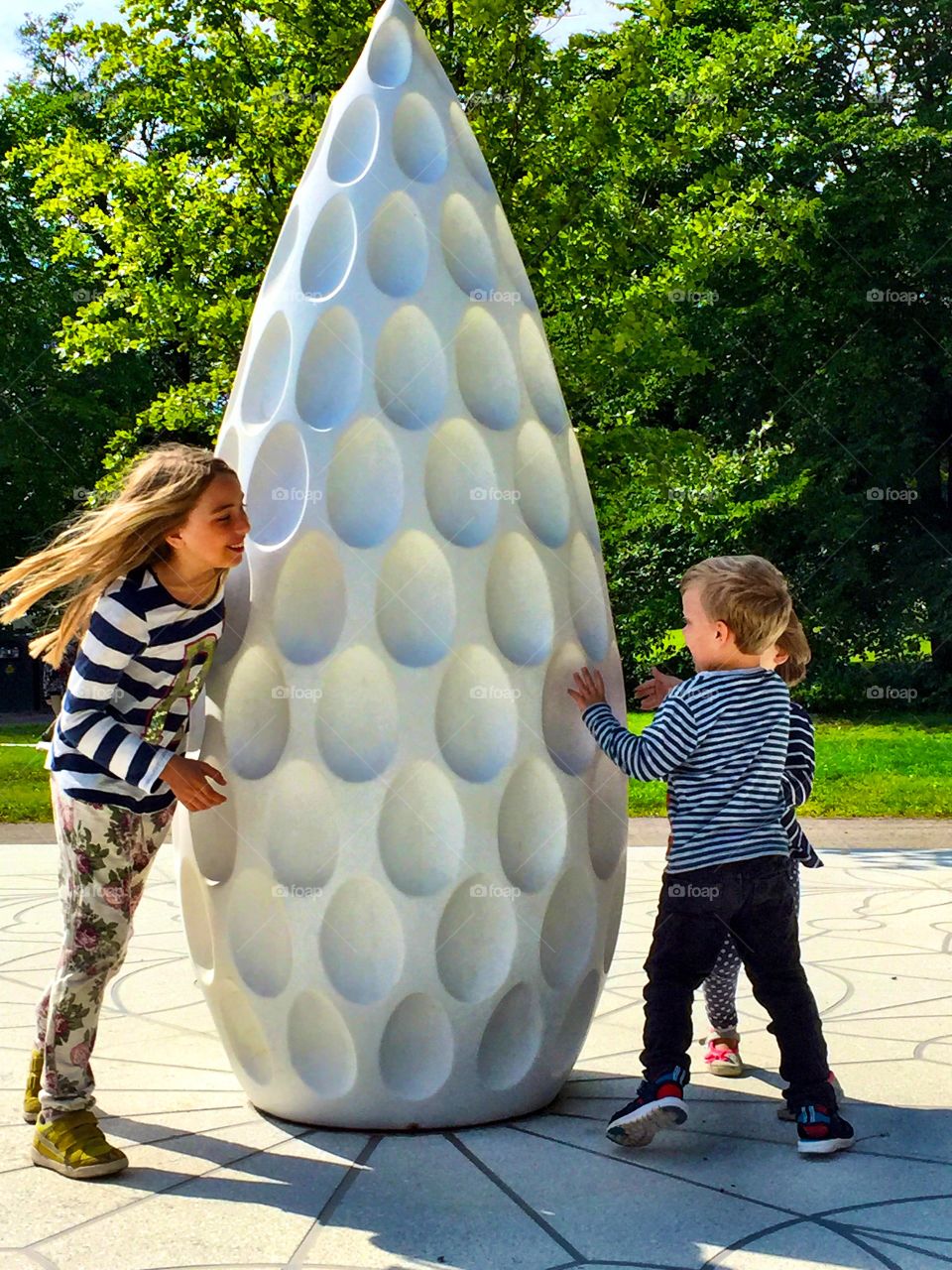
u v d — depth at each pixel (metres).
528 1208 2.87
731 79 13.44
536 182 10.74
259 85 11.51
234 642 3.33
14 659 26.33
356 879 3.17
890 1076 3.84
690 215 13.57
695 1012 4.70
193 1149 3.23
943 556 24.39
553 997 3.39
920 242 23.52
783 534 24.53
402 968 3.18
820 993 4.78
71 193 11.84
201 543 3.10
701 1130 3.42
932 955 5.40
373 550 3.23
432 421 3.31
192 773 3.05
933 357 24.27
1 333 25.19
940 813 10.56
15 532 26.80
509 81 10.63
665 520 17.81
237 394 3.64
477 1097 3.34
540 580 3.40
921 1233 2.74
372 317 3.36
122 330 11.74
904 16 23.77
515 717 3.29
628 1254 2.62
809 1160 3.19
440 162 3.55
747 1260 2.60
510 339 3.50
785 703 3.38
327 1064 3.30
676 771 3.33
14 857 8.27
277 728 3.25
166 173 11.56
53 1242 2.67
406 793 3.18
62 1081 3.12
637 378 11.45
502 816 3.26
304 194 3.64
